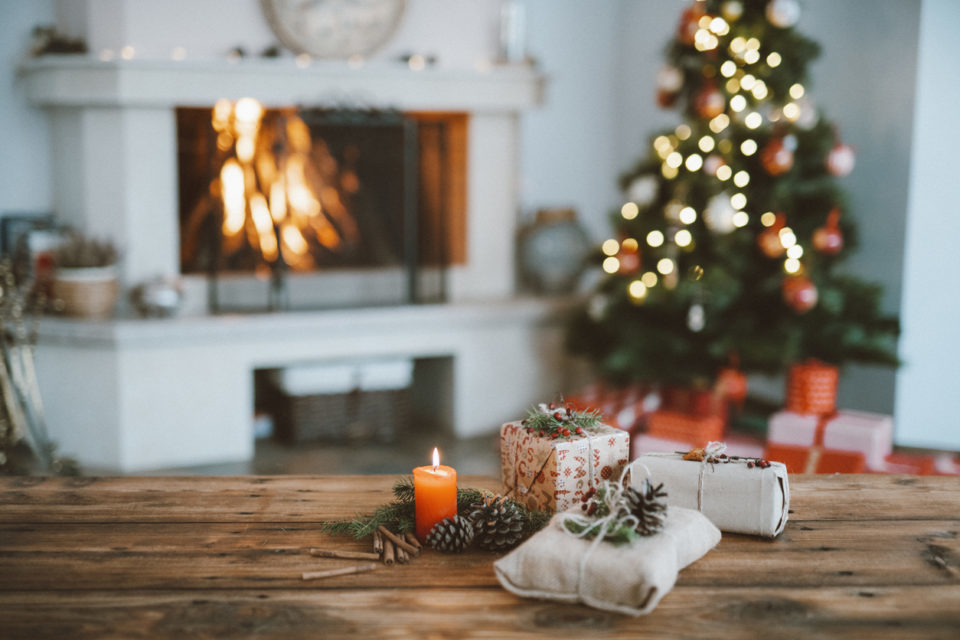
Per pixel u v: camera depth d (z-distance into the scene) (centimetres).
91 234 335
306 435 358
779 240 294
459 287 392
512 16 379
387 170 382
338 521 119
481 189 388
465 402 378
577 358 396
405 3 361
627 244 321
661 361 321
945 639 90
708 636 91
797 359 304
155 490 133
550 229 390
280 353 343
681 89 322
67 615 94
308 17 349
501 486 137
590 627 92
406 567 107
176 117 348
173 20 334
